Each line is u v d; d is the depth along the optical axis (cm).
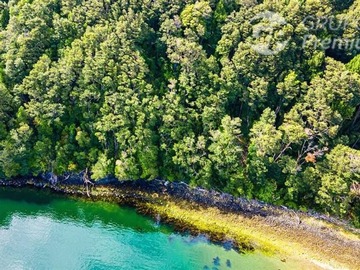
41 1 8062
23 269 6397
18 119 7450
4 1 8938
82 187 7744
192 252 6750
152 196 7675
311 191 7225
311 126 7194
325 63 7512
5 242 6831
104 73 7481
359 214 7056
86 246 6869
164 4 8050
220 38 8088
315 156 7162
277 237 6950
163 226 7225
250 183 7388
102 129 7400
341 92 7031
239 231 7075
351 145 7625
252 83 7519
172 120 7375
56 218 7344
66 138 7694
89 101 7569
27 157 7619
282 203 7275
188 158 7381
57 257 6644
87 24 7988
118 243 6944
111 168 7631
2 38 7962
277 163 7294
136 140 7488
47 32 7881
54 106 7338
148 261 6625
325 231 6944
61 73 7419
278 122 7831
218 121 7612
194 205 7500
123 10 7962
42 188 7750
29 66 7694
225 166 7381
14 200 7588
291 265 6531
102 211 7475
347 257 6625
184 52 7475
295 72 7569
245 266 6500
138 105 7425
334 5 8012
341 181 6744
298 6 7581
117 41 7662
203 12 7806
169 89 7806
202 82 7631
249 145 7538
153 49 8250
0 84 7444
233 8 8150
